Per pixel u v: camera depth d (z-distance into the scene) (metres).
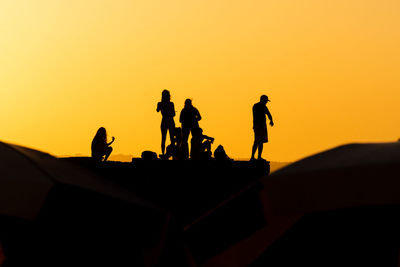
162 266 14.75
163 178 38.12
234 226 12.37
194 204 37.91
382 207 13.31
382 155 11.46
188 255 13.00
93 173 14.65
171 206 37.94
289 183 11.73
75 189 11.90
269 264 13.88
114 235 12.70
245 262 13.77
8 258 13.51
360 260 13.55
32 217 11.62
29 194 11.64
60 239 13.43
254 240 13.81
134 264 13.74
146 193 38.09
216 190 37.97
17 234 13.43
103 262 13.66
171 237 14.65
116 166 38.28
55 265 13.49
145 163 38.16
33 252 13.48
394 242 13.34
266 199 12.00
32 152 13.55
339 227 13.66
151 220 13.21
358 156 11.69
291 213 11.76
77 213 11.97
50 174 12.12
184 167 38.03
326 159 12.09
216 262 13.55
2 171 11.92
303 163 12.21
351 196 11.22
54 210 11.70
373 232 13.43
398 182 10.94
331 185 11.37
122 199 12.65
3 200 11.64
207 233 12.55
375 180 11.06
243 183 38.16
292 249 13.88
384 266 13.40
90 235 12.88
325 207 11.43
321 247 13.77
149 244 13.30
